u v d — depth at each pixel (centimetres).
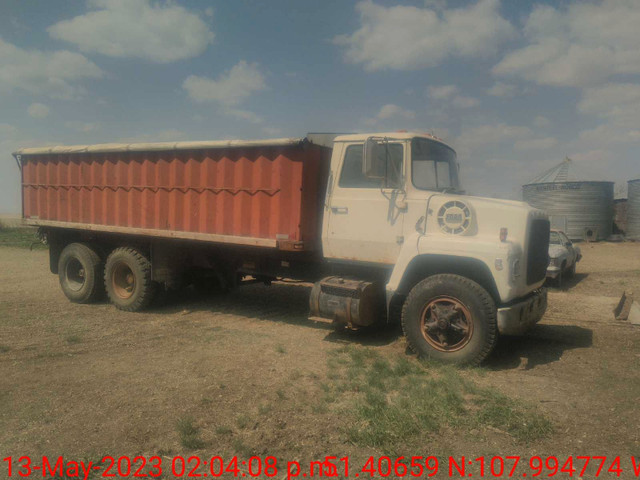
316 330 736
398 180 629
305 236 684
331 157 712
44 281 1173
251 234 720
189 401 456
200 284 984
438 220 601
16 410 436
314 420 417
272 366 561
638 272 1583
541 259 628
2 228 2947
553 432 398
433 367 556
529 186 3053
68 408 440
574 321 800
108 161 884
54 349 620
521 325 566
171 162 806
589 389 495
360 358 588
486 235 579
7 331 704
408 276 612
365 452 366
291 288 1102
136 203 854
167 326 750
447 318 563
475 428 404
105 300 955
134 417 422
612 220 2984
